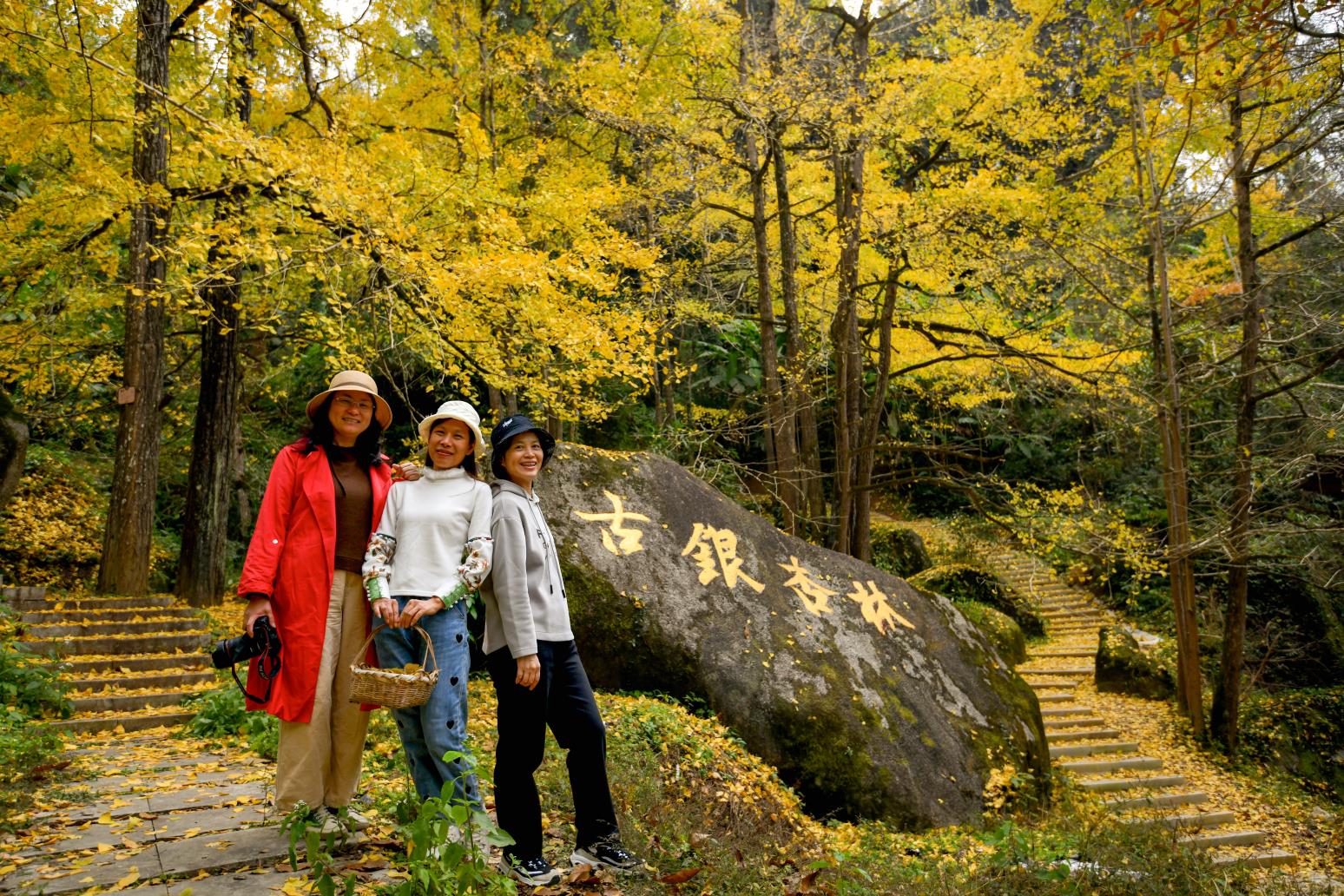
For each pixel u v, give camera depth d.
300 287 9.34
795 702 5.93
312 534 2.74
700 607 6.17
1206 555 14.56
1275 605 13.97
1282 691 12.90
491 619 2.84
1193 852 4.43
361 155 6.57
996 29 10.13
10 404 6.55
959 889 3.72
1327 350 10.81
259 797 3.34
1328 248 12.52
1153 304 11.71
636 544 6.23
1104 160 11.09
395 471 2.85
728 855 3.47
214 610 8.78
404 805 2.83
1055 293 12.85
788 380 11.23
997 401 17.81
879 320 11.22
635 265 7.36
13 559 9.29
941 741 6.43
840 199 11.14
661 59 10.25
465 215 6.91
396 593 2.65
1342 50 5.13
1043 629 15.49
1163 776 9.48
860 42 10.91
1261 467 11.16
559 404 7.74
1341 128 9.29
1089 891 3.93
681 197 12.23
